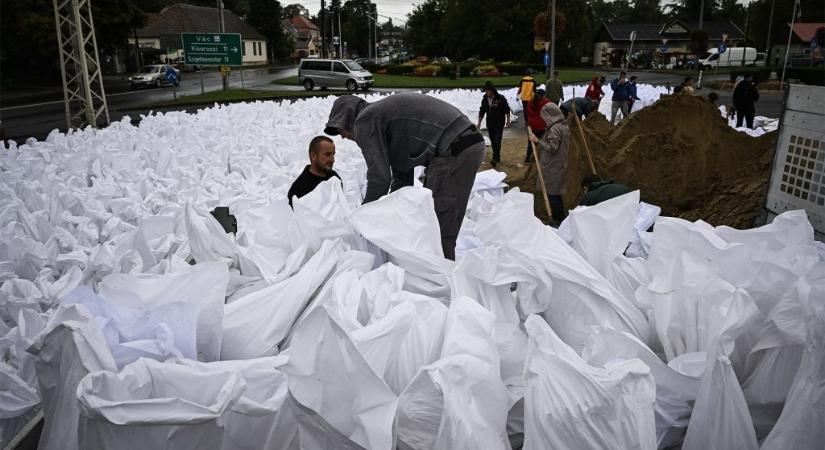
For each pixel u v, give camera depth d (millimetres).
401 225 2963
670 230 2674
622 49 60969
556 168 6977
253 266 2980
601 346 2311
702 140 8281
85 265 3549
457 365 2072
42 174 5695
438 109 3568
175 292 2490
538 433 2008
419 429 2080
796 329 2129
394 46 138750
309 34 108875
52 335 2076
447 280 2854
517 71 47125
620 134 9094
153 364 2006
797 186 4375
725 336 2180
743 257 2482
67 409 2045
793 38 44781
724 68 46656
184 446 1900
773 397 2203
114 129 8562
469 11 61656
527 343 2559
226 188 5523
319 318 2086
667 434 2207
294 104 12297
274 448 2193
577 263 2646
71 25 13547
